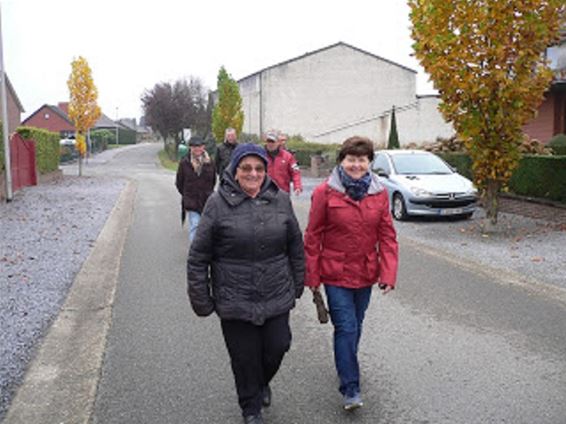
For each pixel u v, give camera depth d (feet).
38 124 278.26
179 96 208.64
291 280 12.62
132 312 21.26
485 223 37.42
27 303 22.11
